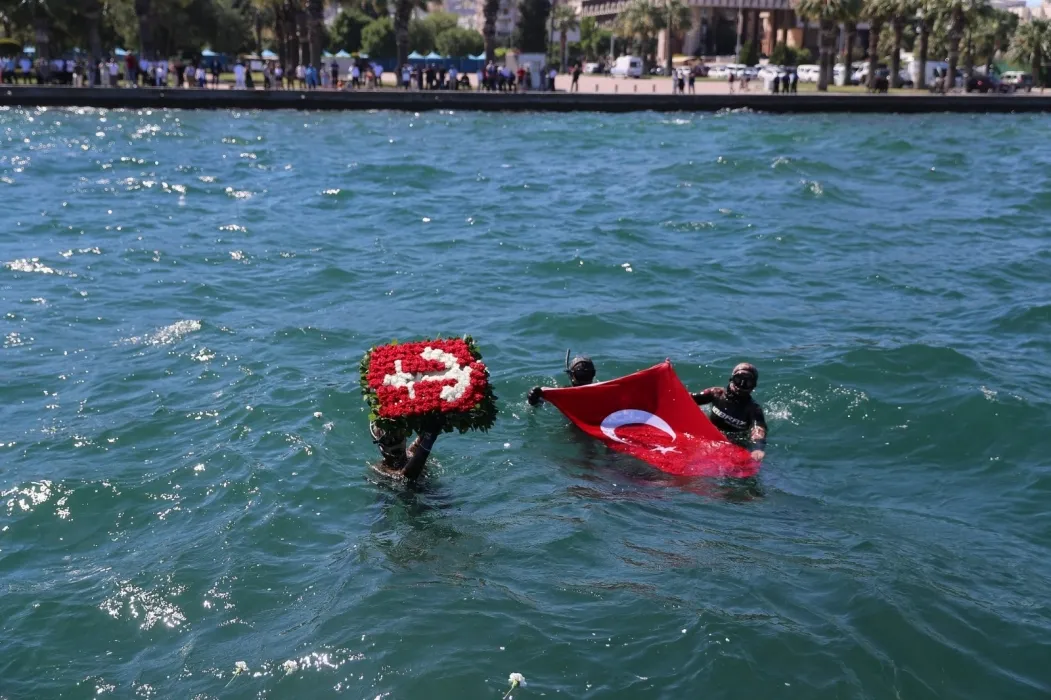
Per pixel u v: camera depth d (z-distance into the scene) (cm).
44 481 749
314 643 546
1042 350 1100
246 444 819
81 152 2828
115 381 972
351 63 6675
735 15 10369
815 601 584
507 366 1031
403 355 747
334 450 809
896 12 6141
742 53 8356
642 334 1152
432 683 511
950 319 1230
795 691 505
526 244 1633
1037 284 1399
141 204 1977
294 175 2422
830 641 542
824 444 855
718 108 5162
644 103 5075
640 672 519
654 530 679
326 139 3406
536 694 503
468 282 1385
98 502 723
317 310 1246
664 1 8500
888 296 1343
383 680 515
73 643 559
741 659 525
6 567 640
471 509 713
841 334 1156
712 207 1991
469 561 633
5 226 1716
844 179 2422
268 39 9662
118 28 6719
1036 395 935
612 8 11744
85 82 5050
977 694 507
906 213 1964
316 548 657
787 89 5609
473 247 1612
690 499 735
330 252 1573
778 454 831
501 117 4600
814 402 937
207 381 973
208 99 4638
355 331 1148
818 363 1030
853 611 571
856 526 691
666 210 1955
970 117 5050
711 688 506
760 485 765
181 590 605
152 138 3300
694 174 2467
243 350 1070
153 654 549
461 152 3016
